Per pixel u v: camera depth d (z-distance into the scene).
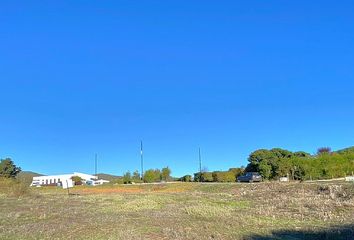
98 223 21.72
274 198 35.81
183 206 31.17
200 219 23.25
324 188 39.56
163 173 96.81
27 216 26.64
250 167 81.56
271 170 78.31
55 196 49.81
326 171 68.88
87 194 54.22
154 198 39.56
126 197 43.06
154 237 17.30
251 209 28.39
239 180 75.81
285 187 44.97
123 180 96.31
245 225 20.92
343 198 32.19
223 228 19.86
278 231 19.14
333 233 18.44
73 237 17.52
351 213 24.77
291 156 79.81
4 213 28.53
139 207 31.11
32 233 18.86
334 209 26.62
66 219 24.38
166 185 69.38
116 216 25.11
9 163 97.88
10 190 50.41
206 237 17.22
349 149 76.94
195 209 27.42
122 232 17.98
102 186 76.88
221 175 84.81
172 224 21.08
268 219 23.19
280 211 26.77
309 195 36.25
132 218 23.92
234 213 26.11
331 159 70.31
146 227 20.05
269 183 53.34
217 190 55.09
